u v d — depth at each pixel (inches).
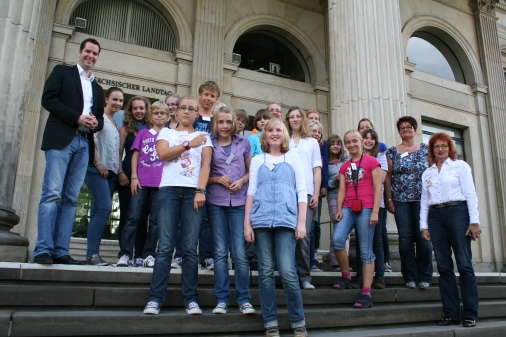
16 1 193.8
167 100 214.5
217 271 140.7
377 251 191.2
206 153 144.9
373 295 179.8
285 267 130.6
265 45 460.1
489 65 534.6
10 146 180.7
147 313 129.3
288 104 436.8
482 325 172.6
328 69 465.7
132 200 186.2
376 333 145.7
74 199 161.3
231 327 133.6
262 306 132.0
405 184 205.5
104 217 178.7
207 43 401.1
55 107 152.4
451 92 508.4
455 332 157.2
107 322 121.0
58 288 132.6
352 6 298.7
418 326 169.9
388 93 285.1
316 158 181.5
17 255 159.5
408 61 485.4
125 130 209.3
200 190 139.3
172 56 390.6
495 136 509.7
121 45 371.6
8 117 181.5
